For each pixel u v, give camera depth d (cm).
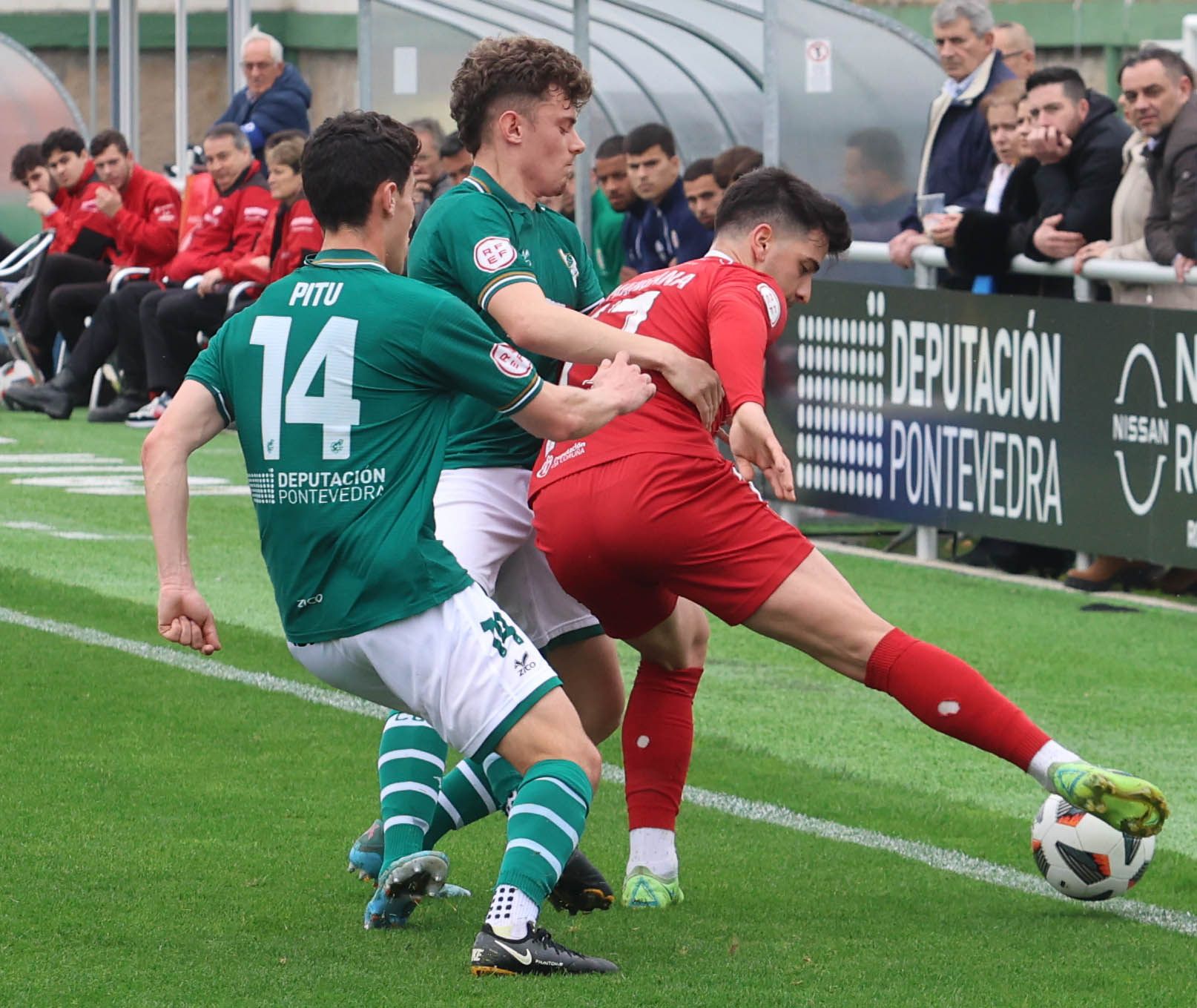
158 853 1418
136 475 3619
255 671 2117
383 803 1269
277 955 1177
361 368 1109
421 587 1109
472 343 1109
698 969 1164
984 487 2772
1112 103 2691
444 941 1219
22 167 4816
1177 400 2459
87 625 2339
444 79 3859
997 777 1773
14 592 2523
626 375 1159
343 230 1145
